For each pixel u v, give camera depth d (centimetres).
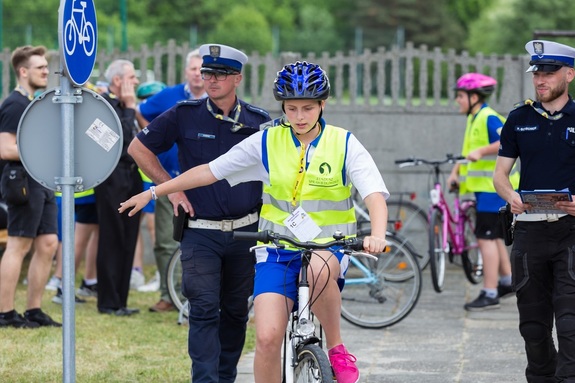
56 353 1627
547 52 1222
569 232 1223
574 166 1234
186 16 9025
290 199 1089
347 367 1084
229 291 1327
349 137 1094
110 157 1192
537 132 1242
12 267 1803
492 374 1551
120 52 2678
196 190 1282
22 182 1764
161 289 2047
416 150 2633
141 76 2672
